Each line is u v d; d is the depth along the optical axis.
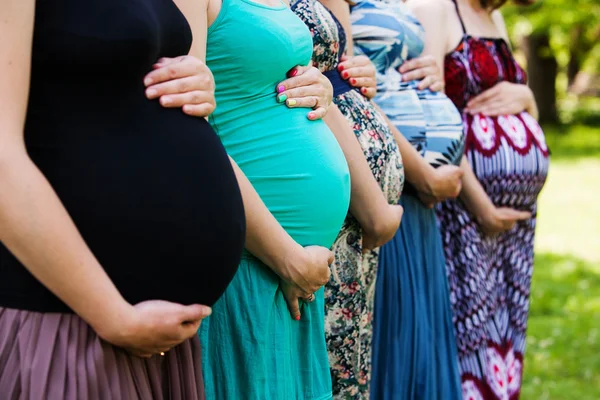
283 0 2.84
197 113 1.98
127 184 1.81
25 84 1.70
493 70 4.07
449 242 3.99
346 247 2.92
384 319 3.53
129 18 1.82
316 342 2.60
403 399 3.52
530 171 4.07
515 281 4.21
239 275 2.40
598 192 14.88
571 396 5.22
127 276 1.84
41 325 1.79
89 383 1.80
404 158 3.45
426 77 3.66
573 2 20.50
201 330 2.37
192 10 2.23
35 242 1.66
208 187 1.94
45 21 1.76
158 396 1.96
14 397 1.78
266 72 2.43
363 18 3.58
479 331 3.99
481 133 4.01
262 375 2.38
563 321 6.93
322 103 2.59
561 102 29.28
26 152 1.70
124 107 1.84
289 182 2.48
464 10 4.11
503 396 4.05
